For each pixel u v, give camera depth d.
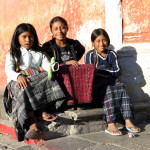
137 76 3.93
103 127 3.26
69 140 2.82
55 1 5.14
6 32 6.86
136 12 4.02
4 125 3.36
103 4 4.12
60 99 2.97
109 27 4.00
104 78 3.29
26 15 6.09
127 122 3.16
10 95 2.88
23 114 2.67
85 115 3.04
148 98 3.96
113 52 3.46
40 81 2.81
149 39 4.00
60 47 3.41
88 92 3.09
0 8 7.12
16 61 2.97
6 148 2.76
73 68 3.04
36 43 3.14
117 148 2.51
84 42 4.52
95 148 2.53
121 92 3.20
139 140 2.77
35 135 2.59
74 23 4.72
